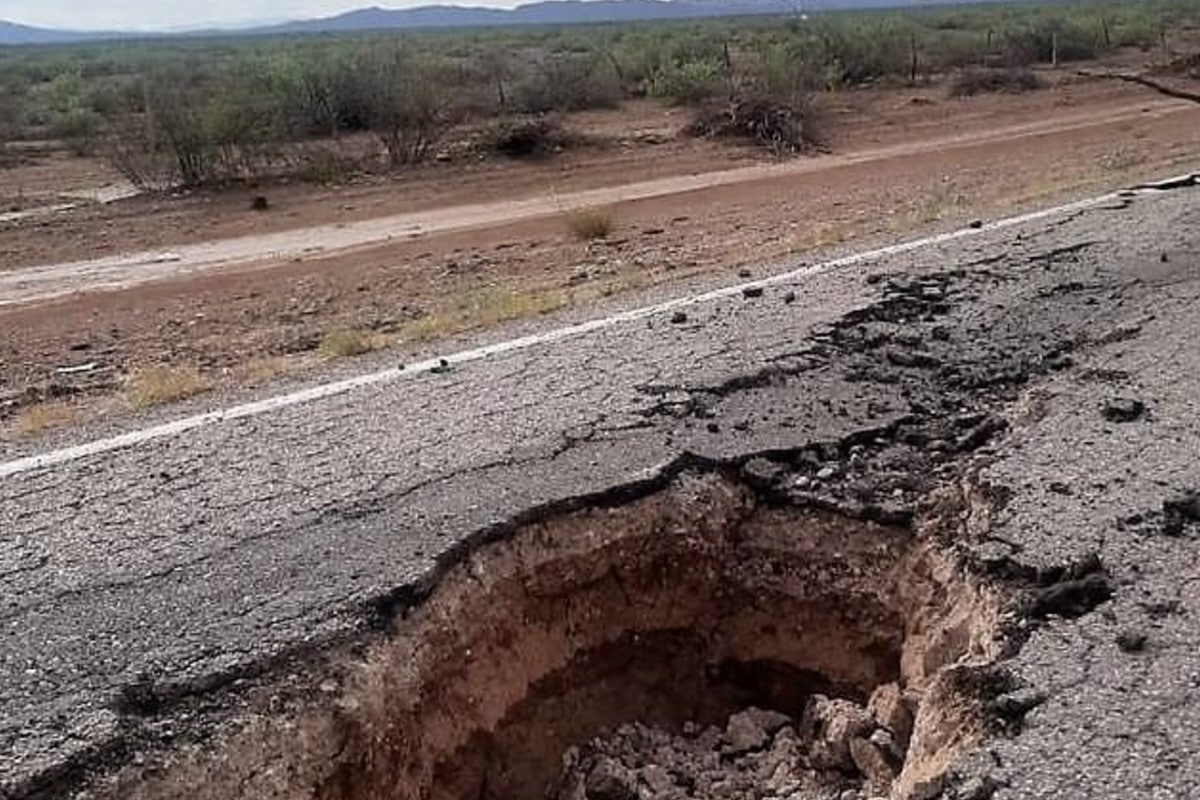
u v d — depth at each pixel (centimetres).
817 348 735
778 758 492
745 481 563
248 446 618
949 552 495
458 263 1376
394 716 428
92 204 1933
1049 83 3152
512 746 486
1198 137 2003
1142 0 8531
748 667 541
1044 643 412
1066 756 359
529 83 3003
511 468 562
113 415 707
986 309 805
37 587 472
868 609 521
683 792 482
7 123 3025
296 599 454
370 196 1886
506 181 1975
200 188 2002
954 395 660
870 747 459
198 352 1026
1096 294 827
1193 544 470
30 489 574
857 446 596
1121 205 1148
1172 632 413
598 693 521
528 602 507
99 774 369
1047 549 469
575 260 1333
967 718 387
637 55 3609
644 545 536
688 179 1934
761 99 2381
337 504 534
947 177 1753
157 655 420
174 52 7044
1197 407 606
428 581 468
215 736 388
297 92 2555
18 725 383
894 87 3186
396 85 2539
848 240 1116
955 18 5969
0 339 1133
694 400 649
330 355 844
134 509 543
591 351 756
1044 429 587
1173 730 366
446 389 695
